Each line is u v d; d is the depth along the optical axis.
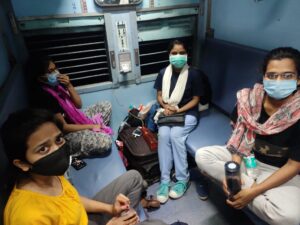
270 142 1.30
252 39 1.90
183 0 2.16
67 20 1.88
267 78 1.25
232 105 1.98
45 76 1.64
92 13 1.91
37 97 1.66
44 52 1.95
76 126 1.74
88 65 2.13
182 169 1.85
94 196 1.28
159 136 1.88
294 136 1.21
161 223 1.06
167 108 2.00
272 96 1.25
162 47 2.33
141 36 2.19
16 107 1.33
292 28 1.57
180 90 1.97
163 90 2.05
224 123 1.97
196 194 1.84
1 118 0.98
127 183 1.28
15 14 1.75
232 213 1.65
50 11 1.82
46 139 0.77
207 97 2.15
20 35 1.81
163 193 1.78
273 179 1.20
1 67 1.43
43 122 0.77
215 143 1.75
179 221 1.58
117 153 1.75
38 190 0.81
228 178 1.19
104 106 2.18
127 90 2.35
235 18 2.00
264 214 1.18
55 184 0.90
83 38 2.02
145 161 1.93
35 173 0.80
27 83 1.77
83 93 2.20
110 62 2.15
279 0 1.60
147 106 2.29
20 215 0.71
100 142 1.68
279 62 1.19
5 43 1.61
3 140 0.75
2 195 0.88
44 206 0.77
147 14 2.10
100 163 1.64
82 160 1.67
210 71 2.21
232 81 1.95
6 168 0.99
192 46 2.46
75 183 1.48
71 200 0.91
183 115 1.90
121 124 2.36
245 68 1.80
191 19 2.31
